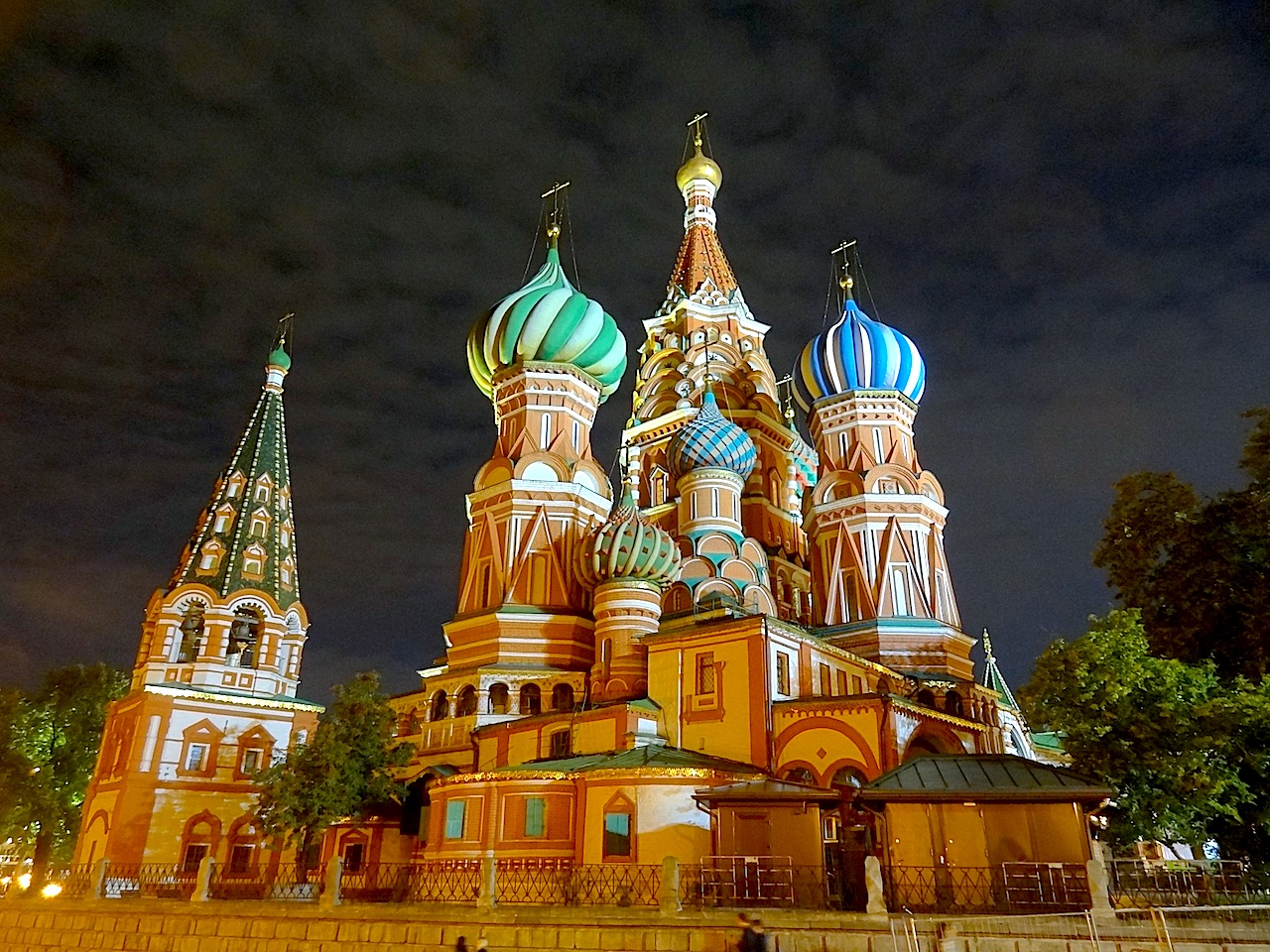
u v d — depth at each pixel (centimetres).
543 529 4928
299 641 5244
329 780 3838
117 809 4366
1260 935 1817
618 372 5678
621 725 3503
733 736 3400
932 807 2433
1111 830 2570
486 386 5753
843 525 5059
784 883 2456
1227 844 2636
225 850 4538
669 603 4403
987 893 2281
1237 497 2780
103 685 5472
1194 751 2420
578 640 4628
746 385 5909
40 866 5022
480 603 4859
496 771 3166
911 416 5397
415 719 4938
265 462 5462
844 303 5672
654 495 5697
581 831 2969
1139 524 2956
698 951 1934
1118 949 1739
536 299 5509
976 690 4422
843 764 3177
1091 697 2609
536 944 2083
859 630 4747
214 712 4731
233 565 5047
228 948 2498
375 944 2286
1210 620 2834
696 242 6806
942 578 4972
